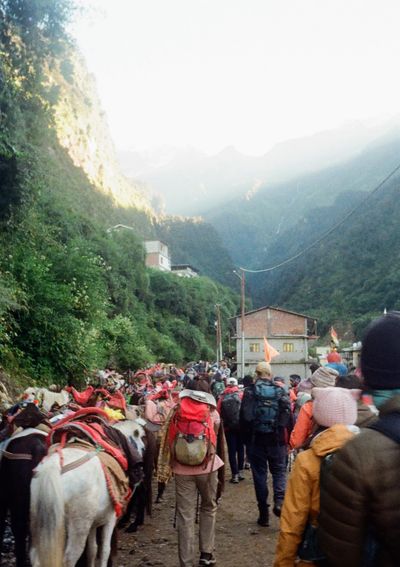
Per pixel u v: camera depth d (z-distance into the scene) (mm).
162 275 77688
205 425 5914
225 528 7699
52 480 4398
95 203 94812
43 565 4164
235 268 179500
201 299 85938
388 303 84250
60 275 23172
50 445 5496
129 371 34594
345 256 112438
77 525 4602
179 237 174500
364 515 2080
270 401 7523
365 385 2406
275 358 57500
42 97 14547
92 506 4727
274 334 59000
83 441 5309
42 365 19078
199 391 6059
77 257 23953
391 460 2072
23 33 12891
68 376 20438
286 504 3088
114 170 133500
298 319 60094
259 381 7770
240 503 9164
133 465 6234
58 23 12914
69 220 33250
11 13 12609
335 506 2125
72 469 4703
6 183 14039
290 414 7602
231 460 10859
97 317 24922
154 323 65688
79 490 4648
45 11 12648
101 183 114688
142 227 124062
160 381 17578
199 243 179375
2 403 13852
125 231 62531
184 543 5801
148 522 8328
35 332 18844
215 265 175500
